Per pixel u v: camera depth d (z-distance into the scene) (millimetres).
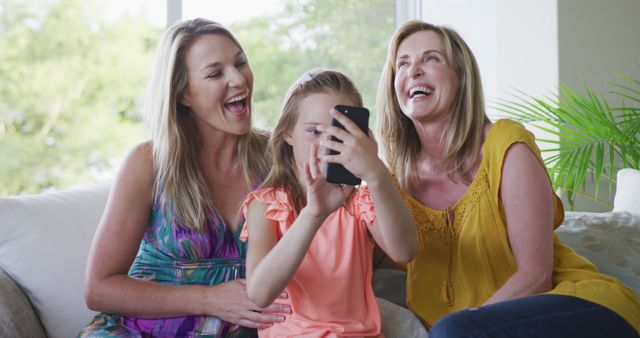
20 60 2914
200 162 1578
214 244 1500
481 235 1496
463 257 1515
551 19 2746
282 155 1445
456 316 1191
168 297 1412
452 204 1591
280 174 1440
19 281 1602
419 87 1565
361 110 1226
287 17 3045
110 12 3000
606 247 1859
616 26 2812
